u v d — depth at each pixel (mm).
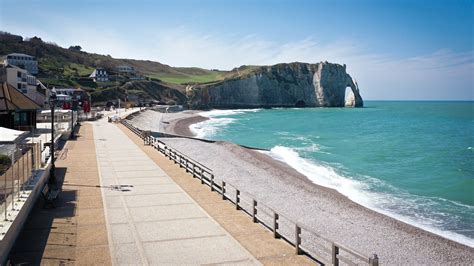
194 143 54312
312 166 44656
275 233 14961
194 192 22375
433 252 20188
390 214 27156
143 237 14992
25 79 73000
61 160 32625
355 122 121625
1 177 15602
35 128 43531
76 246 13953
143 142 45500
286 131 90062
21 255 13039
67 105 67438
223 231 15750
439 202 30234
